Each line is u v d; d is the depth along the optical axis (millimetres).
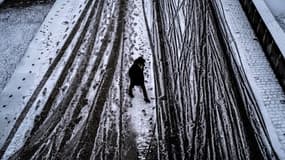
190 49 13391
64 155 9867
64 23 15500
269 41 12422
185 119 10711
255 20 13742
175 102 11305
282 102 10984
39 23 15781
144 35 14336
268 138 9906
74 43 14273
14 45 14570
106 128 10570
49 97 11836
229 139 10023
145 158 9625
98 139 10242
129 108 11180
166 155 9672
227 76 12070
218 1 15742
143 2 16406
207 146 9867
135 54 13383
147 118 10820
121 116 10922
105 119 10859
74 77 12594
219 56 12906
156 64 12836
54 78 12617
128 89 11891
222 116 10711
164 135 10258
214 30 14172
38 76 12766
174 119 10734
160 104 11266
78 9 16391
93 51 13758
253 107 10883
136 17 15422
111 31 14758
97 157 9727
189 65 12672
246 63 12469
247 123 10422
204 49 13297
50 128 10703
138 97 11570
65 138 10352
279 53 11602
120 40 14195
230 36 13727
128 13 15719
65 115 11102
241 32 13906
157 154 9719
